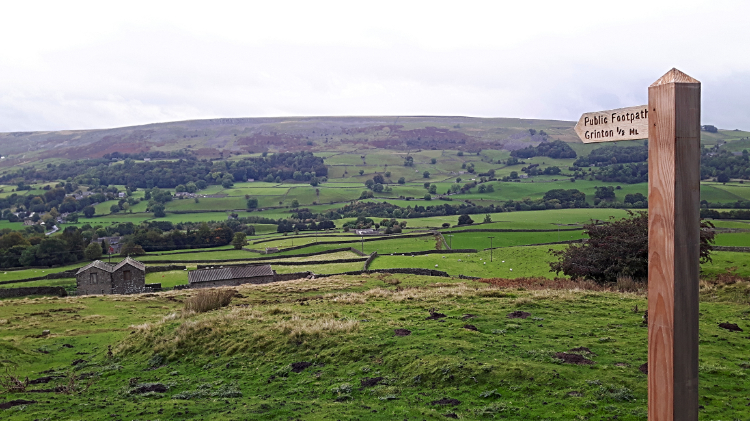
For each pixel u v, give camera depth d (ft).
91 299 171.42
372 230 491.72
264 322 79.51
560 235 375.25
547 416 42.88
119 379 64.64
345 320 78.28
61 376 67.92
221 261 358.23
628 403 43.96
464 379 51.83
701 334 62.75
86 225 545.85
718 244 243.19
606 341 61.36
